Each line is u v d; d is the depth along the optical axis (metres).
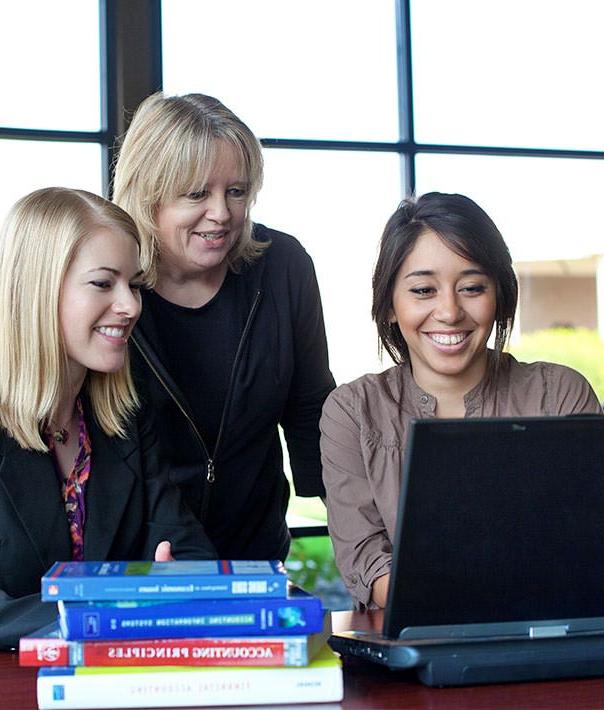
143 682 1.51
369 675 1.69
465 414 2.42
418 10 3.55
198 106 2.52
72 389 2.13
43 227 2.03
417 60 3.55
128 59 3.19
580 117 3.75
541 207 3.70
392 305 2.39
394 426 2.38
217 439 2.73
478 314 2.29
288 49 3.40
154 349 2.62
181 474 2.69
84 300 2.04
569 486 1.64
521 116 3.68
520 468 1.62
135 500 2.19
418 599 1.63
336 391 2.45
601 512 1.65
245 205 2.60
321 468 3.01
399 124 3.54
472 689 1.61
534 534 1.63
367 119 3.50
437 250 2.27
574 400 2.44
